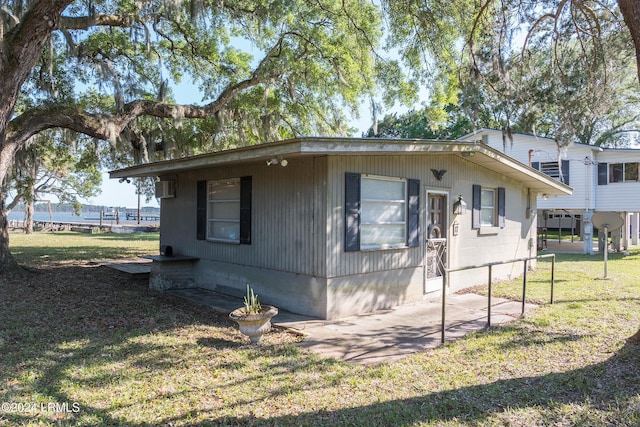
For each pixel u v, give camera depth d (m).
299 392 3.60
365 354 4.62
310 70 12.90
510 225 10.66
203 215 8.60
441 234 8.36
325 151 5.42
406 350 4.76
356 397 3.51
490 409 3.28
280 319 6.13
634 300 7.26
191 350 4.65
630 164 16.16
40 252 14.41
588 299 7.41
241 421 3.10
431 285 7.97
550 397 3.49
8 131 7.98
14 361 4.22
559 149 10.28
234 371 4.06
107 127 9.27
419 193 7.64
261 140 13.64
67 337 5.07
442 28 10.17
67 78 12.45
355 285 6.48
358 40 12.47
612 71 8.77
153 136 12.77
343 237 6.29
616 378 3.84
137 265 10.77
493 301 7.55
